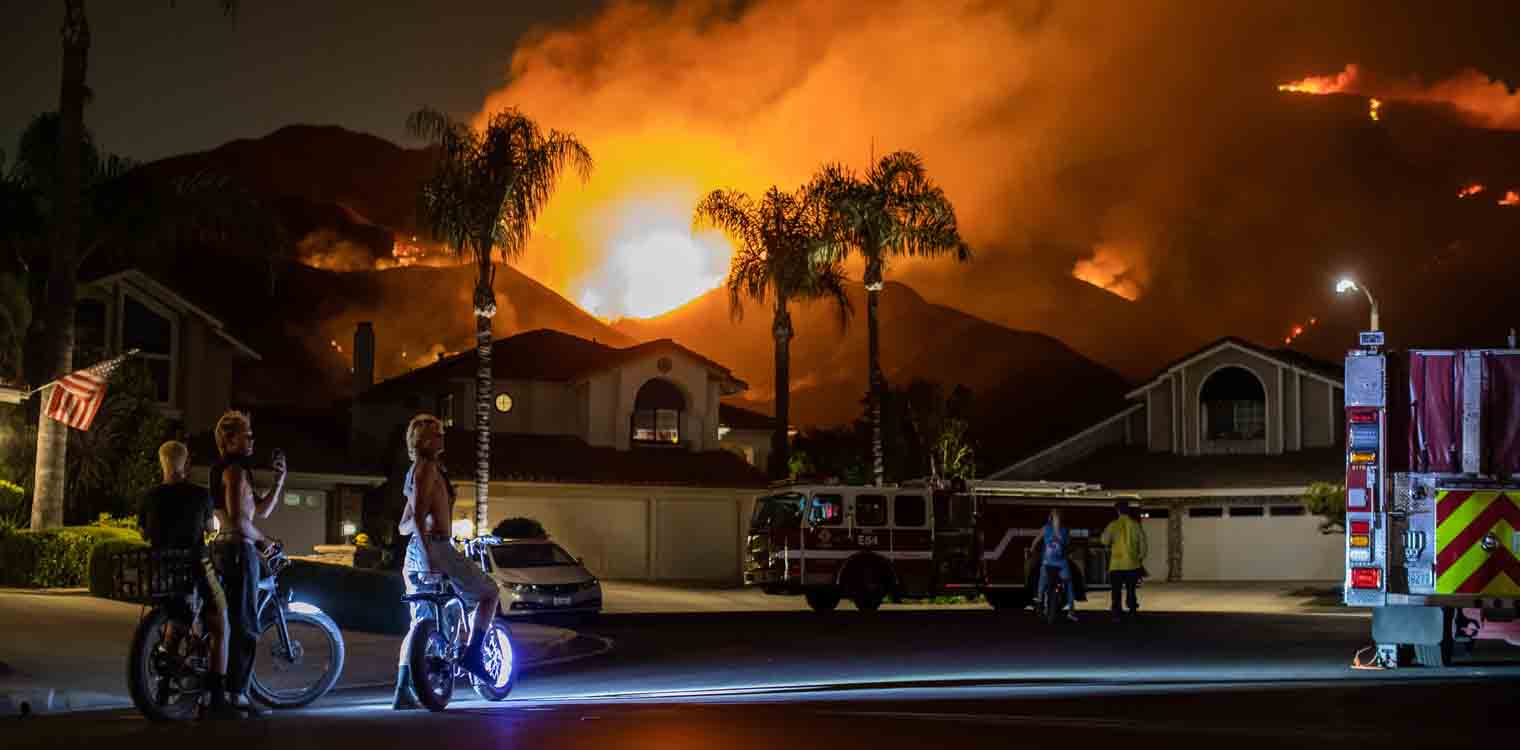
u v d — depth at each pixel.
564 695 15.64
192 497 12.22
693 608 39.50
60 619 21.59
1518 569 16.31
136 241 38.34
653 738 10.21
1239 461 54.09
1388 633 16.73
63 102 32.81
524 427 52.75
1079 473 55.47
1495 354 16.52
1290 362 53.81
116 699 14.87
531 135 41.59
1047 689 15.05
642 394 53.12
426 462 12.46
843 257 49.78
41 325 39.47
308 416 55.97
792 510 35.91
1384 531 16.55
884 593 36.00
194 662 11.98
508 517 48.94
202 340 48.09
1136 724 11.13
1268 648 21.44
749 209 52.03
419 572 12.40
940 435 56.38
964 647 22.25
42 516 31.77
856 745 9.91
